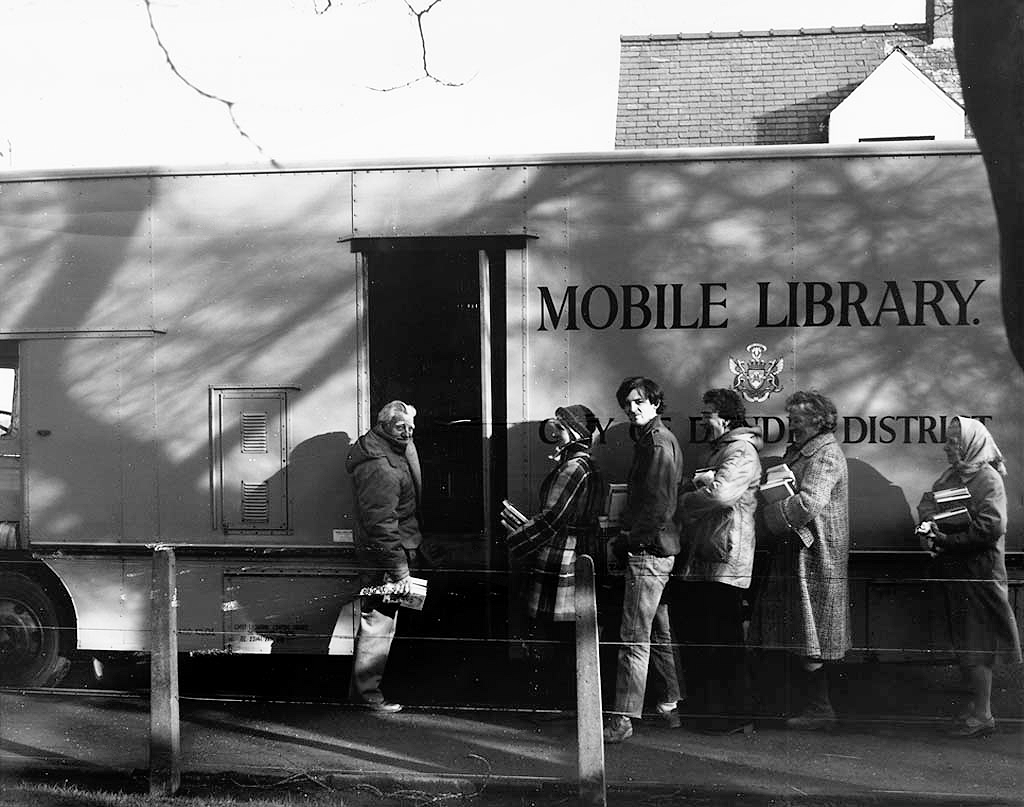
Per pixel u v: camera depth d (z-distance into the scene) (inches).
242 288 240.5
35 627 254.1
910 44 556.4
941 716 227.9
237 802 184.2
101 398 245.1
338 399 238.8
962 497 210.8
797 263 226.8
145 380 243.8
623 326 231.6
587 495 218.1
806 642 211.8
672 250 229.8
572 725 226.7
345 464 238.5
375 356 238.4
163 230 242.4
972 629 212.2
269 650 240.7
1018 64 184.5
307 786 192.5
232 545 241.3
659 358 230.8
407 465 227.3
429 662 248.4
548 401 233.9
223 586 241.6
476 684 247.8
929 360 224.8
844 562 213.3
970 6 187.2
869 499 226.1
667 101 537.6
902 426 225.6
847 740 214.7
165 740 188.1
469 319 235.6
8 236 247.3
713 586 214.1
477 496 236.5
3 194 246.7
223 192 240.7
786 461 216.1
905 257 224.7
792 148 226.2
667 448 208.7
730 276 228.5
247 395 240.7
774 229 227.3
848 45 561.6
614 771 198.4
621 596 226.2
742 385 229.0
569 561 219.1
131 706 244.2
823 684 221.3
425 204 236.1
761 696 222.7
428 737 220.1
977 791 186.7
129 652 268.5
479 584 237.3
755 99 550.0
